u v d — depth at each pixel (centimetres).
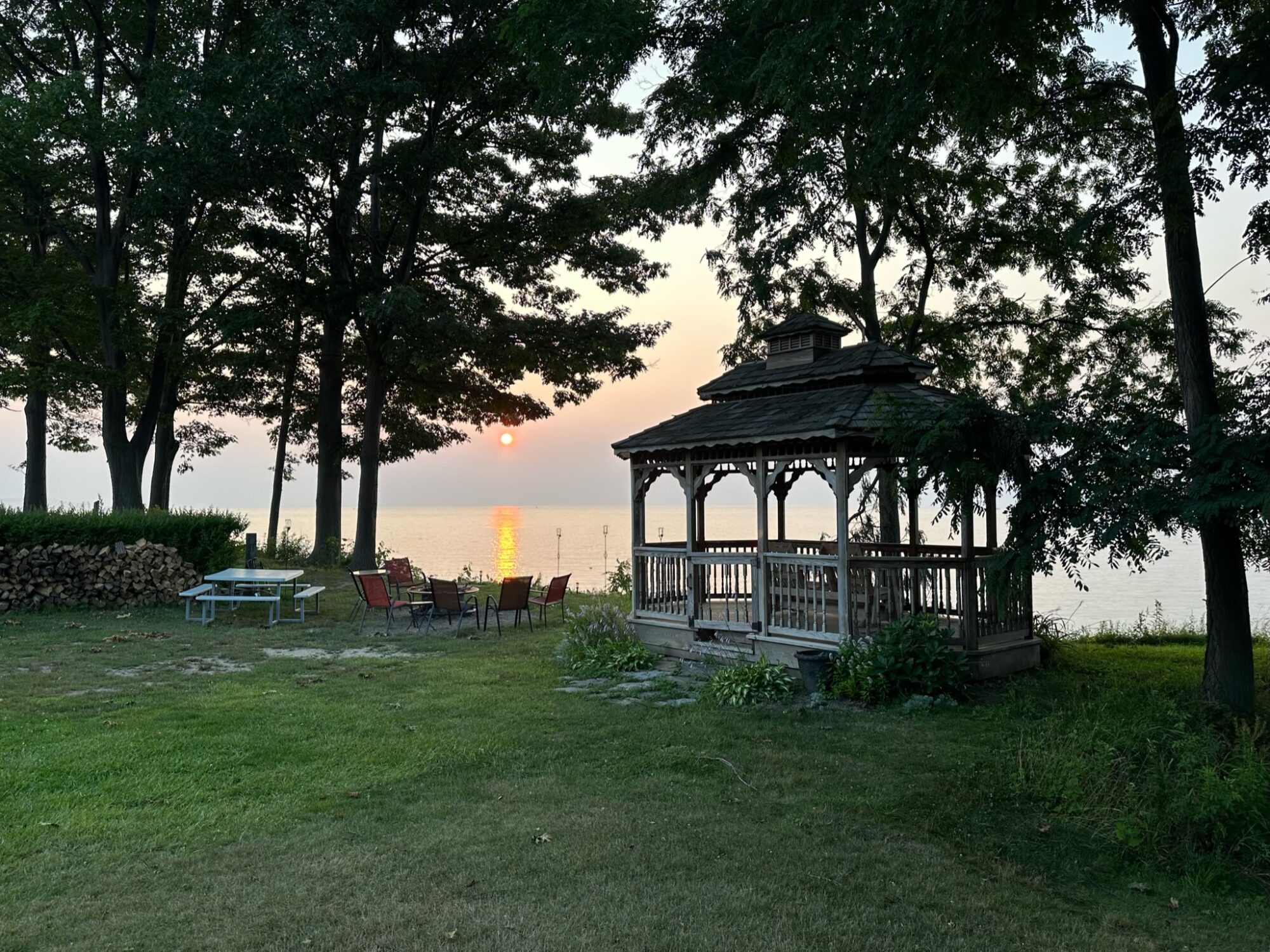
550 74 1251
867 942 436
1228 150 890
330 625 1608
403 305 2092
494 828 578
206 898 469
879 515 1716
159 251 2536
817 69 937
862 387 1167
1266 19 817
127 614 1656
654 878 502
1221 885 517
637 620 1345
